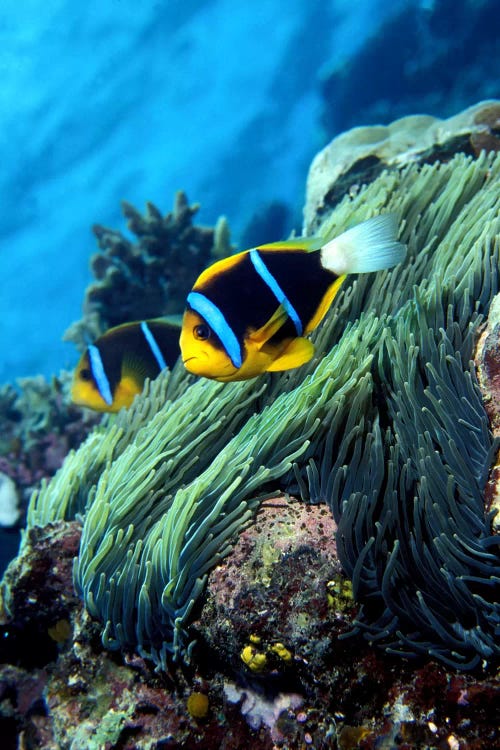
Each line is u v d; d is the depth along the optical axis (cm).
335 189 69
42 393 98
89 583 35
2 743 45
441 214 45
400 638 30
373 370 36
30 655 44
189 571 33
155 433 39
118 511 36
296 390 36
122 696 37
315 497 34
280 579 31
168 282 93
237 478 33
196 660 34
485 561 29
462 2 245
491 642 29
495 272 34
